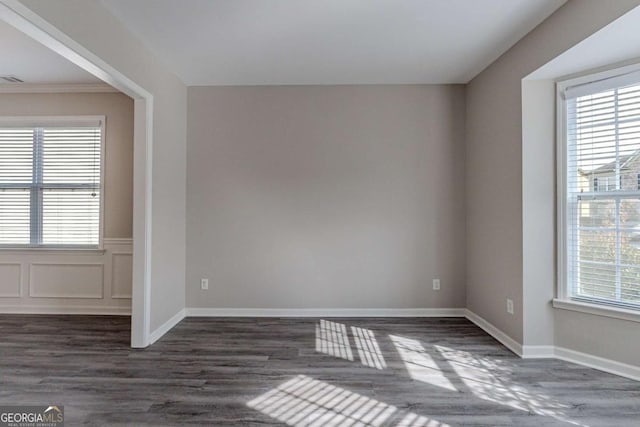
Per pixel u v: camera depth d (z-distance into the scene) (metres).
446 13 2.56
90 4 2.32
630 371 2.48
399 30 2.81
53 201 4.14
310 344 3.14
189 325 3.67
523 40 2.88
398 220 4.00
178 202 3.81
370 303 4.00
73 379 2.46
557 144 2.85
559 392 2.30
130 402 2.16
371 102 4.01
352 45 3.07
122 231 4.10
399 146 4.00
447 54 3.23
